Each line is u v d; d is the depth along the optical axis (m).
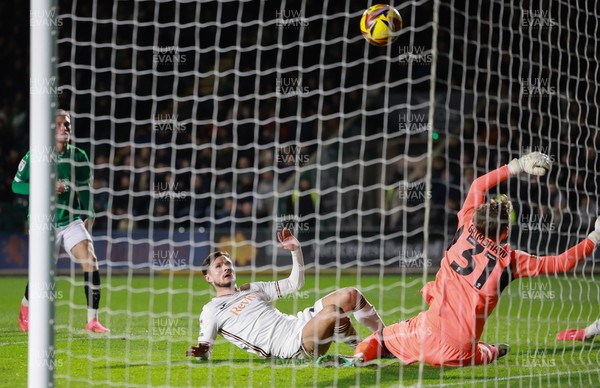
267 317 16.36
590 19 44.69
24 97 51.91
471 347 15.40
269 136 49.72
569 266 15.35
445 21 51.28
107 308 24.38
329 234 42.81
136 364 16.30
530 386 14.61
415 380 14.86
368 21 18.86
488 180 15.98
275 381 14.79
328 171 46.75
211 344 16.38
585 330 19.16
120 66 53.25
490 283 15.33
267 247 42.31
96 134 50.66
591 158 42.75
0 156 48.75
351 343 16.78
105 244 41.03
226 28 54.62
